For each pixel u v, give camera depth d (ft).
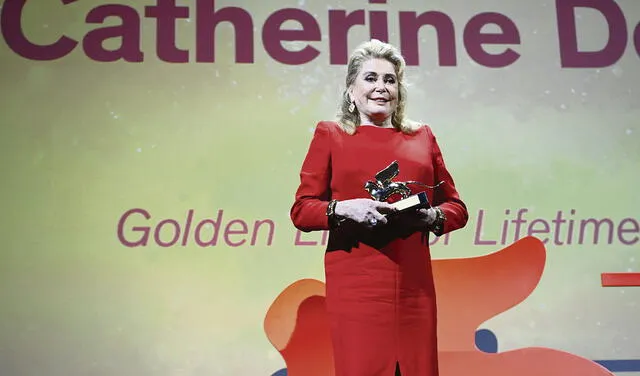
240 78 9.97
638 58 10.44
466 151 10.03
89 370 9.16
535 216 9.94
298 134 9.92
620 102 10.31
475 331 9.61
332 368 9.42
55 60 9.82
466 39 10.31
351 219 6.46
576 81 10.32
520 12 10.43
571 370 9.60
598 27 10.48
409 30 10.27
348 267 6.68
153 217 9.56
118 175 9.62
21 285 9.27
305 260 9.63
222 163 9.76
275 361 9.36
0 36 9.80
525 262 9.80
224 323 9.39
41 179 9.53
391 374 6.50
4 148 9.55
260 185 9.75
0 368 9.07
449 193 7.18
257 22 10.12
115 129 9.72
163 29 10.00
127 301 9.34
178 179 9.67
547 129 10.17
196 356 9.29
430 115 10.08
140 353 9.25
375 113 7.12
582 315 9.73
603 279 9.84
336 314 6.68
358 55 7.30
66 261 9.37
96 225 9.49
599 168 10.12
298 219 6.80
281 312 9.48
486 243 9.82
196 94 9.89
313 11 10.21
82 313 9.27
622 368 9.64
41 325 9.21
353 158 6.87
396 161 6.79
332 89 10.07
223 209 9.65
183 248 9.52
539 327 9.68
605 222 10.00
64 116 9.70
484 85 10.21
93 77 9.82
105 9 9.99
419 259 6.74
